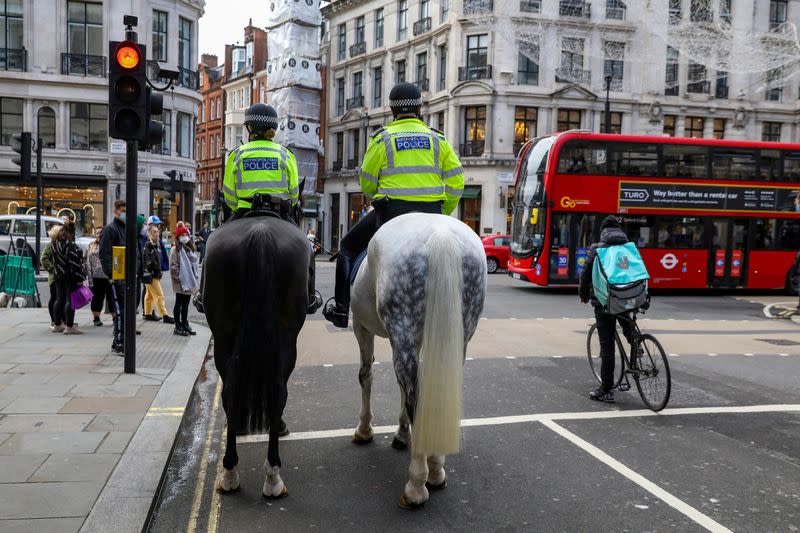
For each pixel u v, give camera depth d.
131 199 7.13
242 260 3.79
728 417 6.34
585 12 35.09
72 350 8.55
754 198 19.50
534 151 19.42
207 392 7.08
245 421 3.68
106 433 5.16
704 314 15.07
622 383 7.31
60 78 31.36
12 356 8.12
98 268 10.54
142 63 6.89
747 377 8.20
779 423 6.16
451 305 3.67
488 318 13.45
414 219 4.09
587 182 18.47
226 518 3.98
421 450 3.61
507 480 4.63
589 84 35.47
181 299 10.09
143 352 8.58
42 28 31.25
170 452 4.83
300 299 3.99
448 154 4.65
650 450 5.32
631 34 36.03
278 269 3.82
